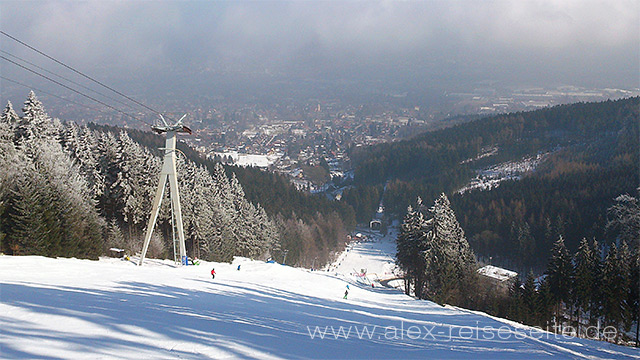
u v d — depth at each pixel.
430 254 45.31
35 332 5.58
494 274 64.94
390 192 148.50
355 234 131.75
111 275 23.41
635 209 29.64
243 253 70.06
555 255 41.28
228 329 7.77
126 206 48.59
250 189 110.56
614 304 34.84
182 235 40.00
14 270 20.78
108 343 5.39
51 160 38.59
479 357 8.50
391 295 44.31
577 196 95.94
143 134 141.88
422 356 7.86
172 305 11.26
